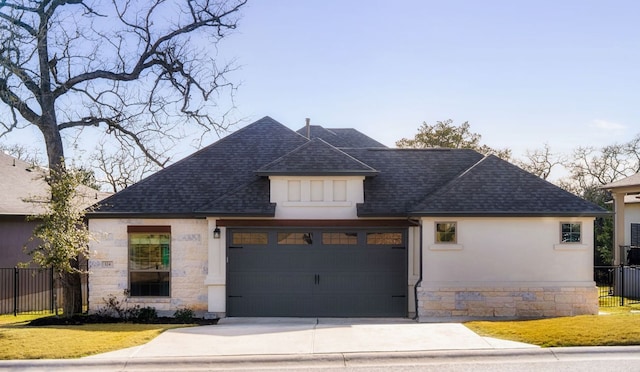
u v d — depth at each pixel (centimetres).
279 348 1030
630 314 1400
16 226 2017
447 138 4066
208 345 1062
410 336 1111
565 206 1520
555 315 1495
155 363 952
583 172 4372
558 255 1516
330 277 1563
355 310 1558
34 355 973
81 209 1534
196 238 1591
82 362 946
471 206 1505
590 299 1498
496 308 1495
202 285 1582
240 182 1698
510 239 1516
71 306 1656
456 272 1505
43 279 2109
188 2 1909
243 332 1195
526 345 1010
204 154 1803
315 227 1562
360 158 1814
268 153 1811
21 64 1641
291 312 1557
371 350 1001
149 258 1593
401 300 1558
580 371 877
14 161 2447
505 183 1599
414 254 1565
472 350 986
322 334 1152
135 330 1239
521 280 1509
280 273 1562
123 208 1586
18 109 1688
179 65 1912
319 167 1574
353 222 1562
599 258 2983
